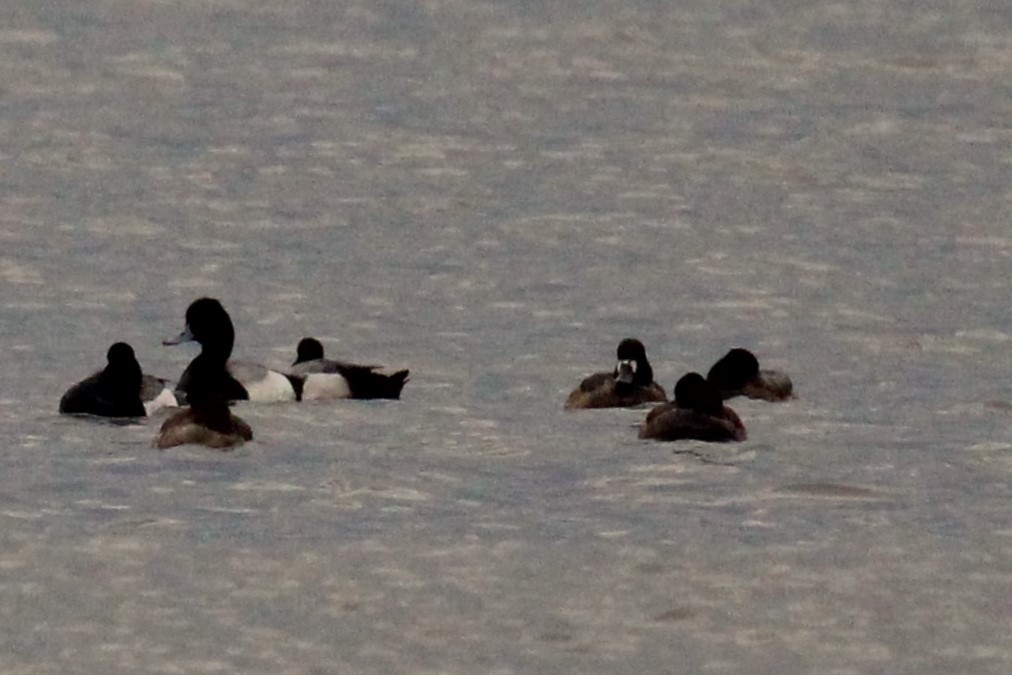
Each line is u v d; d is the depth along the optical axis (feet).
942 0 261.03
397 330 103.60
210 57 228.84
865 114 190.49
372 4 267.80
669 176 158.40
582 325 104.68
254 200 147.02
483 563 60.54
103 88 206.90
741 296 112.57
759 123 185.68
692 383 74.28
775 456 72.28
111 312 107.14
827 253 126.52
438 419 79.36
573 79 214.28
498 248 128.47
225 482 68.44
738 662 53.83
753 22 249.75
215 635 55.16
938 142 175.01
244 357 98.53
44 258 122.83
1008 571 60.49
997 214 141.79
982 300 111.65
